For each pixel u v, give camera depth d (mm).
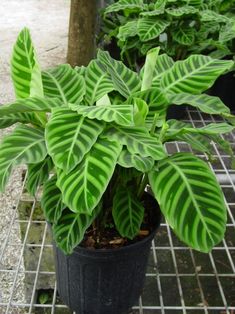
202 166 1172
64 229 1195
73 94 1288
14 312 1680
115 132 1122
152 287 1736
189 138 1265
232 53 2777
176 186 1121
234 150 2445
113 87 1271
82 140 1056
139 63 3061
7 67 3746
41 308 1677
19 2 5668
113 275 1318
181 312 1670
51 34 4602
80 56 3188
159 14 2682
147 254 1378
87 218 1199
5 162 1082
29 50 1260
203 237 1070
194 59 1396
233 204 2027
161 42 2807
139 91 1285
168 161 1180
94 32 3188
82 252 1254
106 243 1315
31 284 1697
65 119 1100
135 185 1356
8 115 1214
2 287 1800
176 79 1355
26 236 1650
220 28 2750
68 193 1020
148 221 1378
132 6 2906
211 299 1703
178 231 1073
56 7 5555
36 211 1683
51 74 1348
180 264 1836
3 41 4336
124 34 2695
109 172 1028
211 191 1126
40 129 1243
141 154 1042
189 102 1246
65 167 1010
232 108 3051
